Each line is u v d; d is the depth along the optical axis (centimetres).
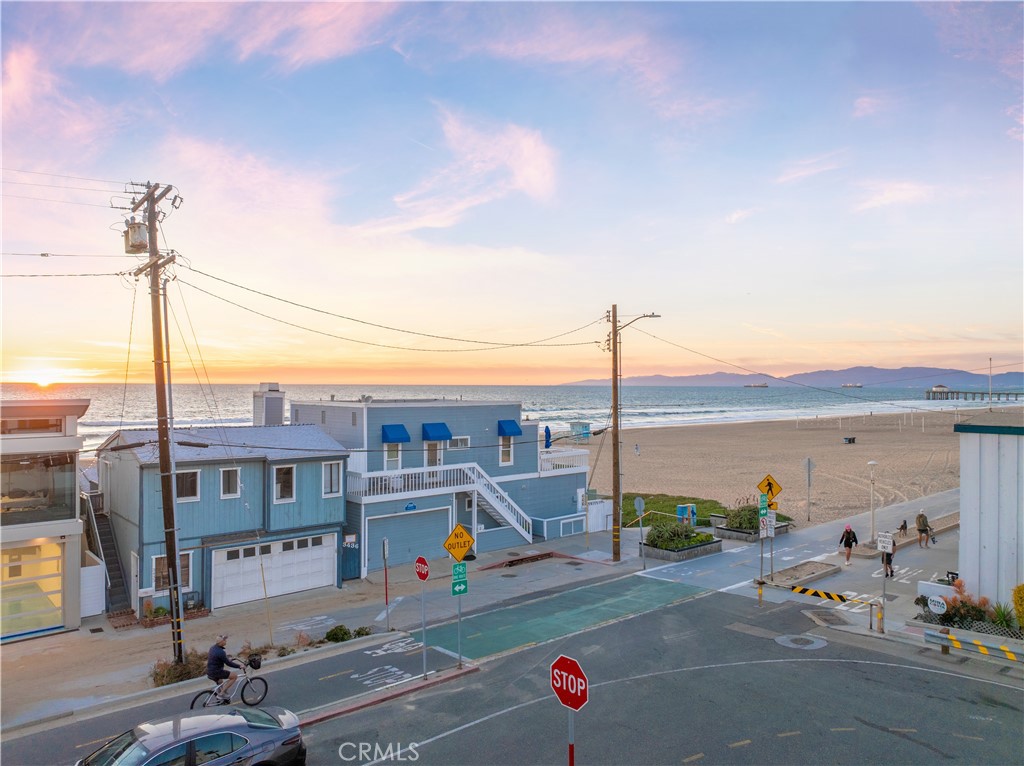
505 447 3566
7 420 2109
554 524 3538
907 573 2695
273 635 2117
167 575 2338
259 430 2791
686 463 7069
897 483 5356
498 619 2192
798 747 1274
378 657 1850
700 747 1281
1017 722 1368
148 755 1034
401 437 3086
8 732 1445
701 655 1798
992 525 1844
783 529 3522
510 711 1468
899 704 1464
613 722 1398
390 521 2964
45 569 2184
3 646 2066
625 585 2597
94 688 1692
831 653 1802
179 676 1728
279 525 2569
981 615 1814
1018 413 2425
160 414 1806
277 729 1170
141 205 1816
